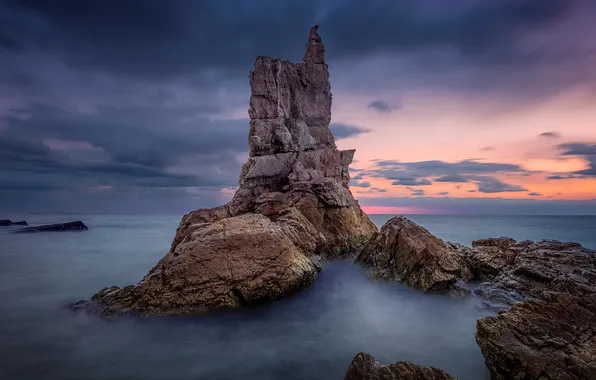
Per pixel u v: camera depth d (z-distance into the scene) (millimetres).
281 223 20562
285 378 10828
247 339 13297
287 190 24906
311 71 30188
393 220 21125
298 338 13328
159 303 14555
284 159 26562
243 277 15055
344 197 26125
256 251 15945
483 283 16266
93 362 11969
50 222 83625
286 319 15000
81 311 15789
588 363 7953
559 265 15125
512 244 19719
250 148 27875
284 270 15758
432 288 16031
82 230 57719
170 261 15969
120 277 24781
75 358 12234
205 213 23672
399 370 8602
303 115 29906
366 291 17547
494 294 14672
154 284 15234
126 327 13977
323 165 28750
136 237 47719
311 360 11820
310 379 10750
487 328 9578
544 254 16484
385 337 13156
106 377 11086
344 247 23781
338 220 24609
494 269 17422
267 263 15711
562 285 11430
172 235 50156
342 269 20891
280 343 12984
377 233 21391
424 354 11734
